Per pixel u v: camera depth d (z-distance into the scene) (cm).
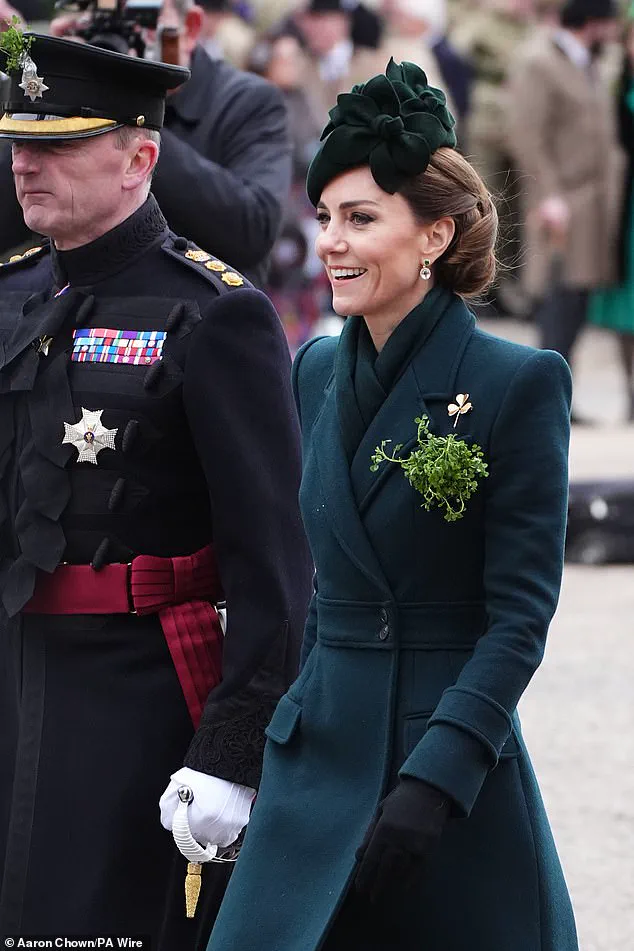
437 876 1107
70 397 1316
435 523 1108
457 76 4753
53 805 1318
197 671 1322
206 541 1345
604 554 2894
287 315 4003
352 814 1112
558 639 2481
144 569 1312
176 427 1310
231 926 1122
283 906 1110
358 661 1130
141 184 1342
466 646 1118
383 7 4862
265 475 1304
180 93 1708
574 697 2239
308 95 4003
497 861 1115
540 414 1099
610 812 1881
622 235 3966
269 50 3991
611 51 4403
